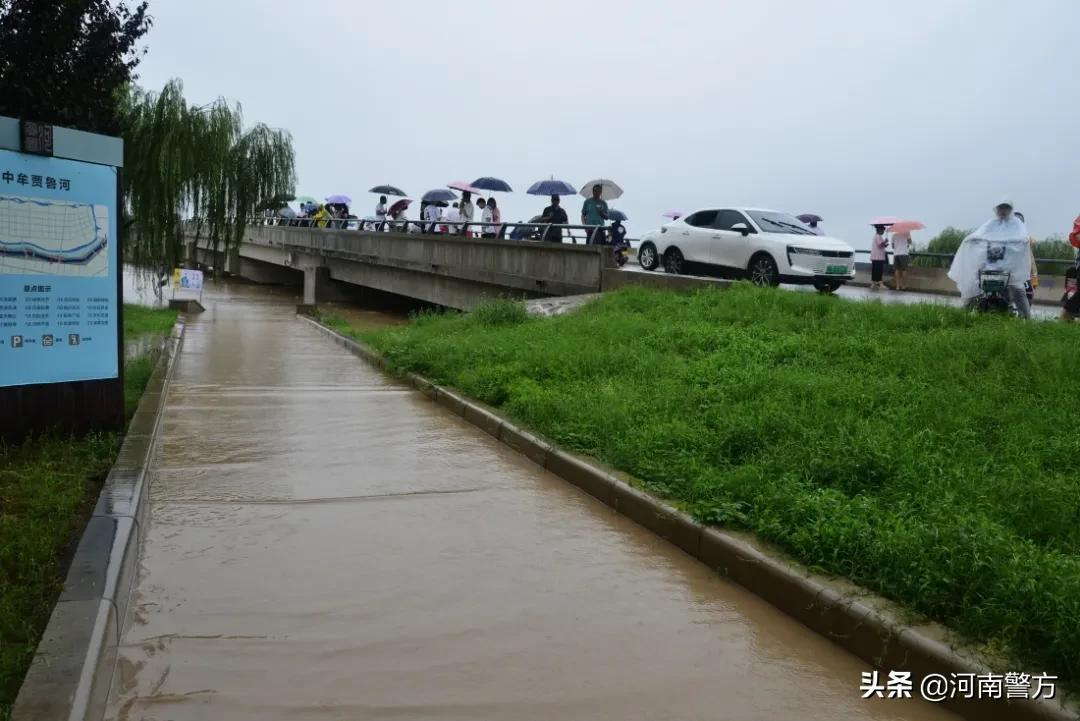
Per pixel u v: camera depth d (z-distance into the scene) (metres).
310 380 12.05
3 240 6.97
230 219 34.12
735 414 7.02
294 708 3.37
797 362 9.20
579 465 6.69
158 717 3.28
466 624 4.18
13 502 5.57
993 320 10.65
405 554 5.11
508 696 3.52
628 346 10.85
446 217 27.00
